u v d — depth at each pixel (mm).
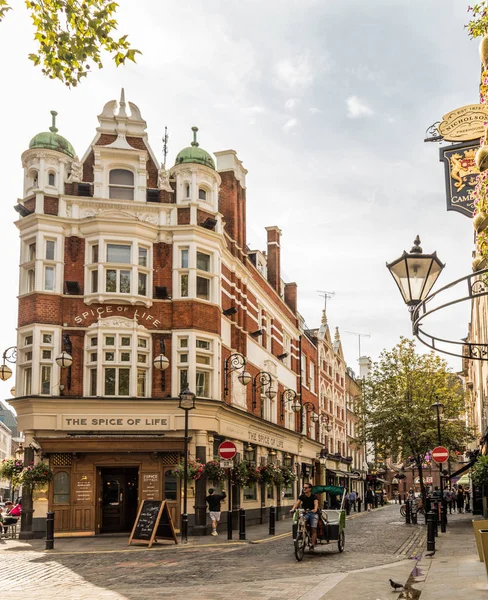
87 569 14891
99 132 27297
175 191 27641
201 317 26625
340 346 62906
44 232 25641
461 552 17047
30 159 26516
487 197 9383
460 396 38844
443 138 11141
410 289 9797
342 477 59781
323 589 11367
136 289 25859
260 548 19141
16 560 16828
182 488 24656
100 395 24969
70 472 24344
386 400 37969
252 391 33188
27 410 24734
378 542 20812
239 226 32531
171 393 25797
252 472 29016
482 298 30469
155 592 11539
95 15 9812
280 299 40562
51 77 10227
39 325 25031
